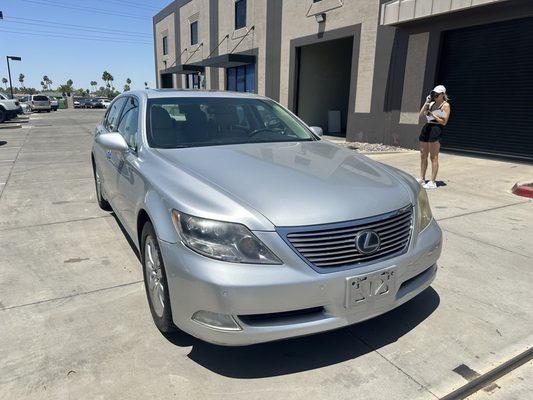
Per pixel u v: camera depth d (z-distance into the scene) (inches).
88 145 545.6
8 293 135.7
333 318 93.8
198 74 1061.8
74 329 116.0
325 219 92.8
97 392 92.7
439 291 138.9
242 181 105.2
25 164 393.1
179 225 96.7
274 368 101.5
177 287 95.5
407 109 482.0
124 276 148.7
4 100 993.5
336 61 738.2
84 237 188.4
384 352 107.7
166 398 91.4
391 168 134.5
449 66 440.5
